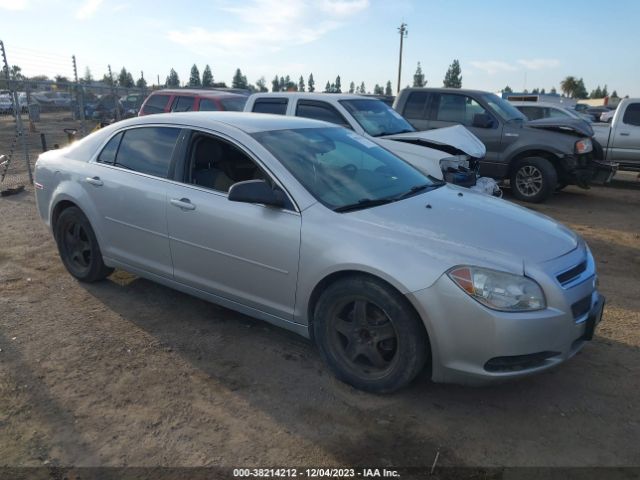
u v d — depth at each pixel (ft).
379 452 9.32
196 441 9.52
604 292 16.84
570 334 10.07
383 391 10.76
